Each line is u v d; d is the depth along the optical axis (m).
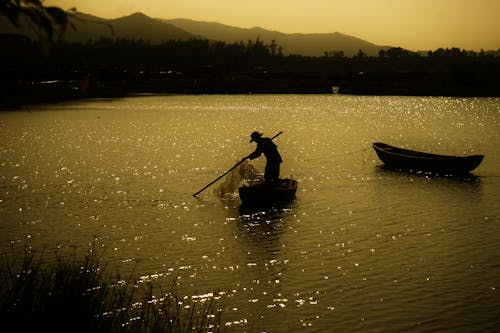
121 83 152.75
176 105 103.25
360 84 183.88
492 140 46.03
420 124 64.31
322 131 56.69
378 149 29.02
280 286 12.45
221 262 14.16
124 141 46.75
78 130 56.44
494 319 10.67
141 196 22.75
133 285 12.38
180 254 14.85
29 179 27.39
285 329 10.37
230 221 18.34
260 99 133.88
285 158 34.78
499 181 24.95
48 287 7.41
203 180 26.89
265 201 19.98
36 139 48.16
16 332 6.54
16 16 3.51
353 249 15.16
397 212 19.44
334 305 11.39
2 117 72.44
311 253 14.84
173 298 11.65
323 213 19.31
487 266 13.59
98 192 23.80
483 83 169.88
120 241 16.17
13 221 18.61
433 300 11.58
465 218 18.52
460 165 26.38
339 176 27.11
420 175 26.69
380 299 11.66
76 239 16.39
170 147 42.56
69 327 6.76
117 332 7.66
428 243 15.68
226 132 55.62
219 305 11.39
